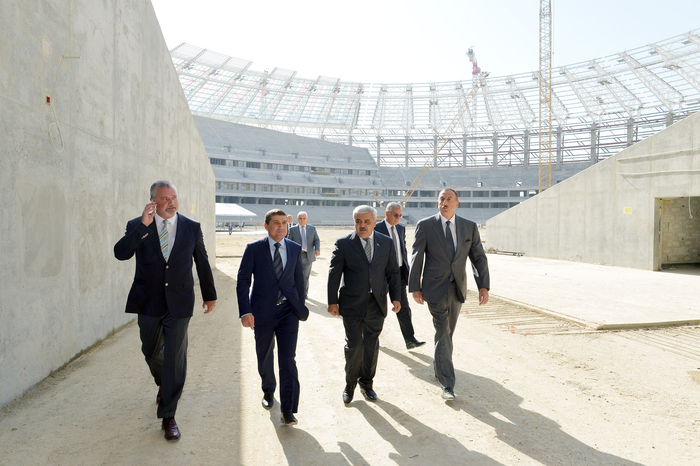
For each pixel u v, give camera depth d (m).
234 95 83.81
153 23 8.72
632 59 69.12
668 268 15.66
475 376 4.77
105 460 2.96
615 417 3.74
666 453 3.12
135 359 5.29
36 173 4.30
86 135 5.57
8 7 3.83
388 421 3.65
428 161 96.88
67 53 5.02
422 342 5.68
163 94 9.54
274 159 83.50
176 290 3.39
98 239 5.98
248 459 3.01
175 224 3.53
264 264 3.83
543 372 4.91
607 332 6.76
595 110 77.38
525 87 81.00
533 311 8.30
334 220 78.31
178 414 3.75
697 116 13.61
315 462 2.98
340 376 4.79
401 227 5.79
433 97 88.75
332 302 3.89
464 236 4.27
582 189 18.20
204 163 15.00
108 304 6.38
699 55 61.78
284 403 3.51
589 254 17.91
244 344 6.08
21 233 4.02
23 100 4.06
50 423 3.52
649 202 15.27
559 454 3.10
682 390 4.39
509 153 89.50
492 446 3.22
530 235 21.47
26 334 4.12
